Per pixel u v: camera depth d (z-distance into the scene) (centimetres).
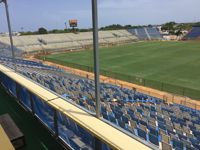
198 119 1477
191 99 2119
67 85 1973
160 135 942
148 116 1323
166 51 5212
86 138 590
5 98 1257
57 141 766
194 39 8156
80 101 1284
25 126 904
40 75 2091
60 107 645
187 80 2723
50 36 7619
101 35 8688
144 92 2348
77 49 6291
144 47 6138
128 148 422
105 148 511
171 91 2358
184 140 962
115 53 5166
